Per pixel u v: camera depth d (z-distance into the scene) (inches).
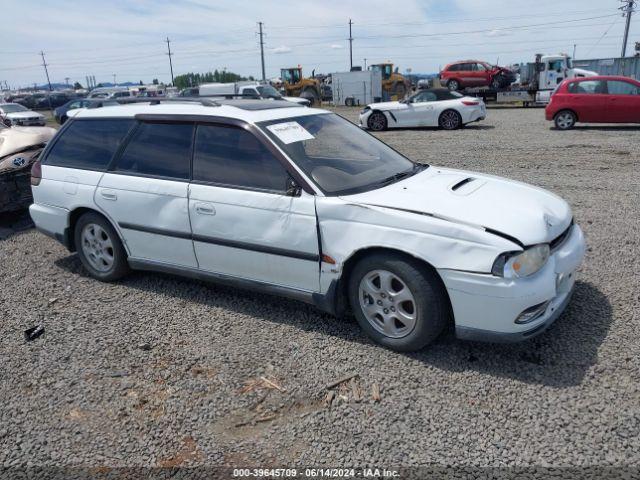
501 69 1131.9
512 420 114.5
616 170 370.3
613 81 610.9
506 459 103.7
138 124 183.3
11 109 1218.0
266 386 130.7
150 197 173.5
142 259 185.0
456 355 140.0
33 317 173.8
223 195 158.2
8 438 116.9
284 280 154.6
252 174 156.1
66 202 196.2
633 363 131.7
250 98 201.8
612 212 267.0
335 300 146.9
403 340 139.4
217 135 165.0
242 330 158.9
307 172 148.8
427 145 547.5
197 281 196.7
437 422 115.0
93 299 185.9
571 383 125.6
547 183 338.3
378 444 109.6
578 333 147.2
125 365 142.6
